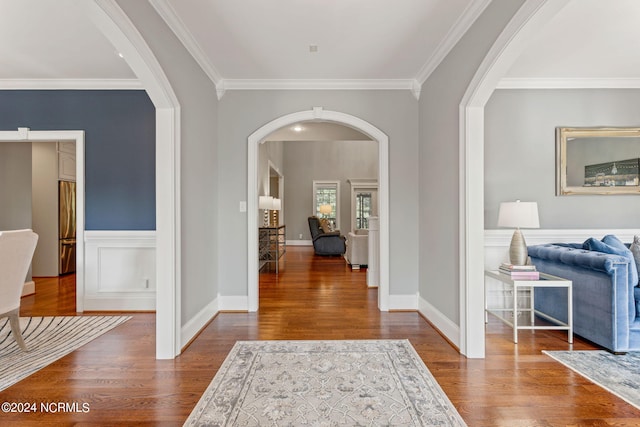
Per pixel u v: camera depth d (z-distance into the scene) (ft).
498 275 10.02
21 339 8.65
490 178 12.61
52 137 12.55
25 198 15.89
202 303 10.61
